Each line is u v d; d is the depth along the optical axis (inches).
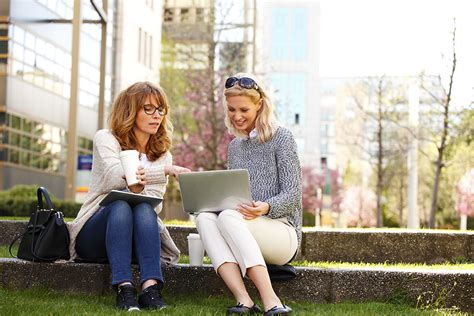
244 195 167.0
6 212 499.8
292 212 180.2
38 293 183.0
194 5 1078.4
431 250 261.7
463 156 1045.8
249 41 1035.9
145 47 1187.9
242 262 159.9
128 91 185.3
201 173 167.2
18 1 847.7
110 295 186.9
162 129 189.9
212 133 944.9
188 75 981.2
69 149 570.6
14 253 238.8
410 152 1081.4
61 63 973.8
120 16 1054.4
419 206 1633.9
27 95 887.1
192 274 188.5
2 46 833.5
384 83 1315.2
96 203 182.2
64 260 190.4
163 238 187.2
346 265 237.6
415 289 181.8
